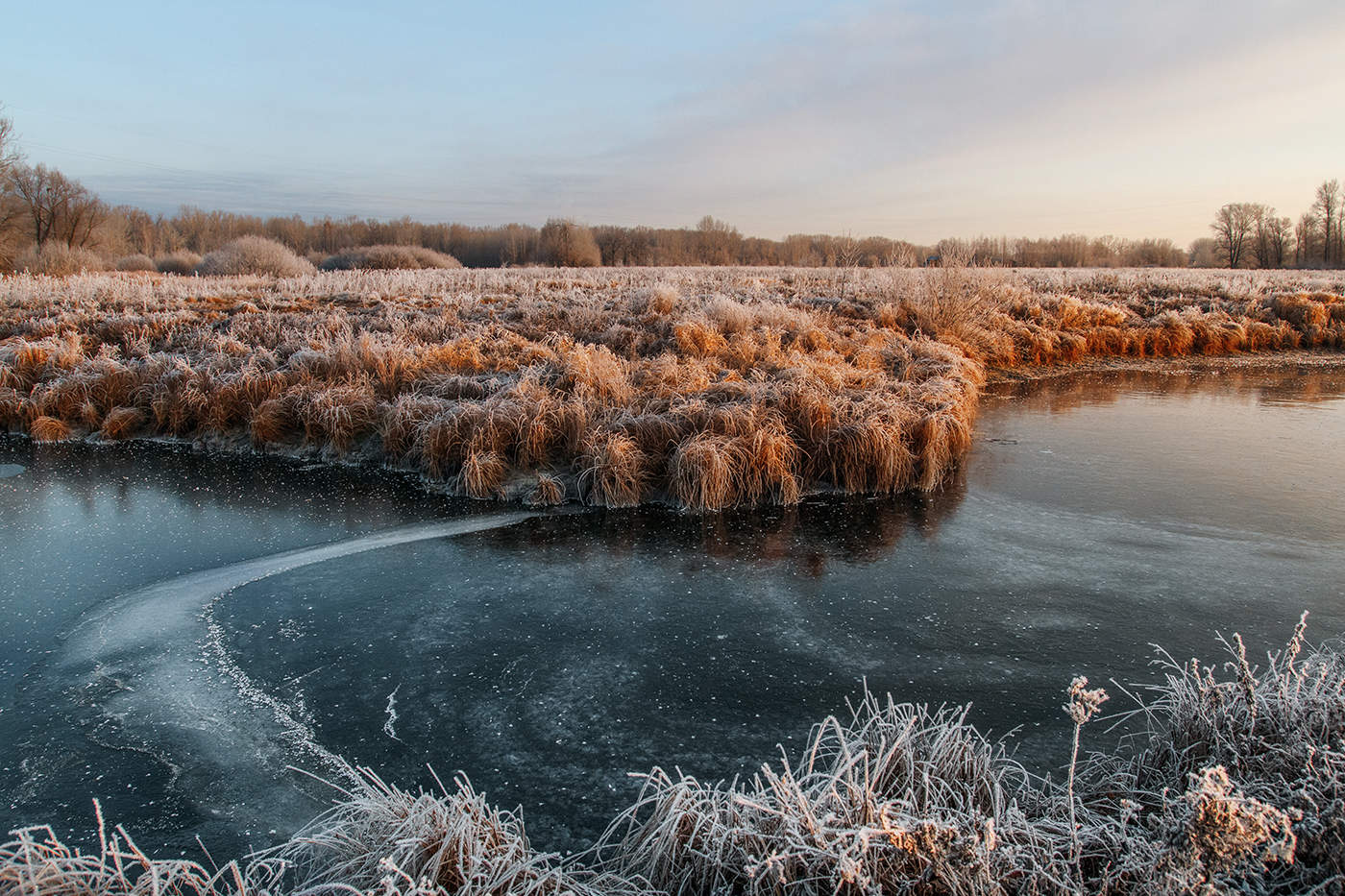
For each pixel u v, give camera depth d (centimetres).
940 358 1345
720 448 857
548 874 293
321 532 776
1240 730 321
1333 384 1583
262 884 334
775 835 286
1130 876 273
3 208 4522
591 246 5528
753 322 1462
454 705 480
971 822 288
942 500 862
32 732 452
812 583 653
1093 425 1211
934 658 528
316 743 443
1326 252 7406
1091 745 427
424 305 1750
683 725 457
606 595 632
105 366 1224
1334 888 253
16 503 861
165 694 492
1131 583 639
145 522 802
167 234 7262
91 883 300
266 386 1122
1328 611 581
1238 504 831
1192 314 2097
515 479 888
